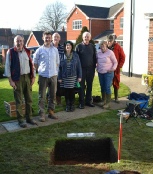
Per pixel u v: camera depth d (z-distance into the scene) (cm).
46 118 672
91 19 4194
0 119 674
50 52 632
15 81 588
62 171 418
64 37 5131
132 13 1274
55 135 558
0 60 2442
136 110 673
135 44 1280
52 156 493
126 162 444
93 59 747
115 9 4309
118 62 800
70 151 542
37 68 642
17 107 609
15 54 580
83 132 574
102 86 761
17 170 420
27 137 550
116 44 801
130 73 1313
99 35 4288
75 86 721
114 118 666
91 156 544
